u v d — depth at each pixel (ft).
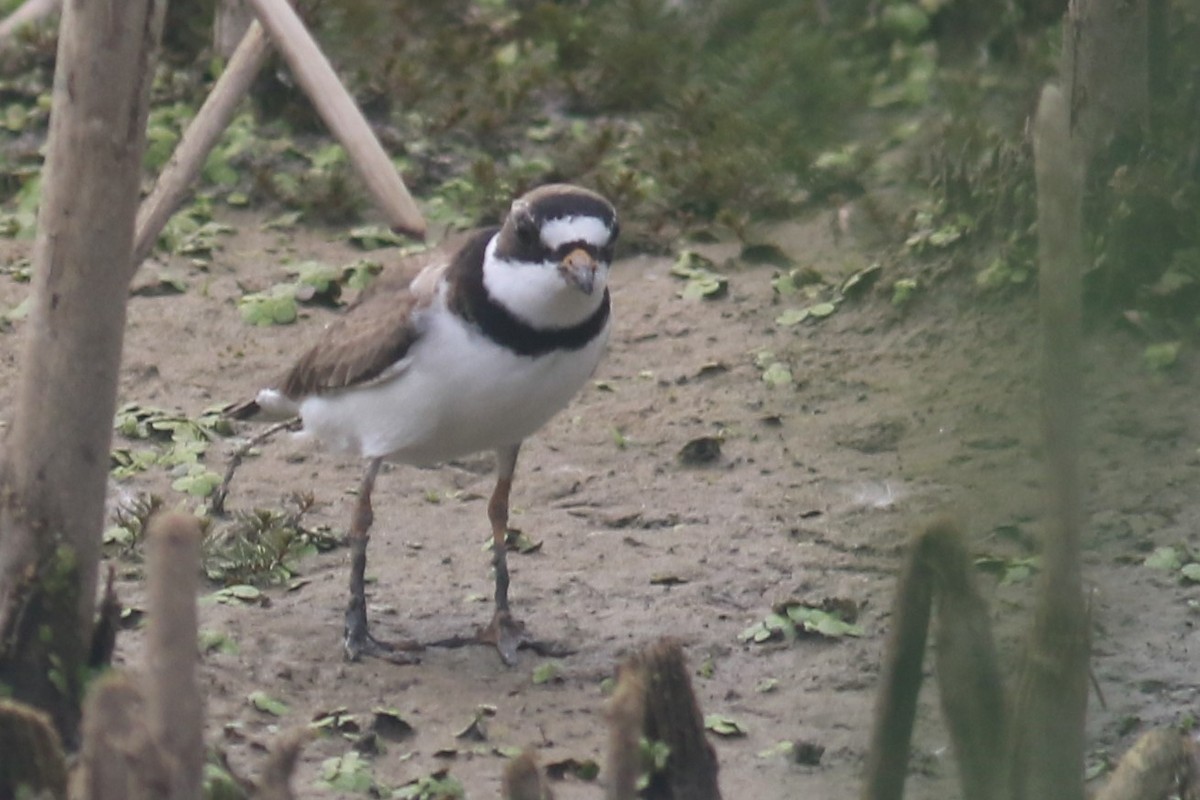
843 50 59.26
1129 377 42.88
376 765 31.32
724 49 57.72
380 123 63.52
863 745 32.17
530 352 32.30
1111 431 40.81
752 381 48.75
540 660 35.27
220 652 34.58
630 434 46.11
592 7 67.10
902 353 48.52
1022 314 44.34
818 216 57.82
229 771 25.77
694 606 37.70
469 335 32.19
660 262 56.49
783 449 44.91
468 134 63.41
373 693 33.63
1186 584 37.01
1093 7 46.03
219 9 63.62
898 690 19.66
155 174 59.62
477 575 38.99
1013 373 27.55
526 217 31.53
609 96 65.26
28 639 27.66
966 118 57.06
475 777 30.99
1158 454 40.70
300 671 34.19
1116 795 20.65
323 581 38.37
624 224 57.57
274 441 45.16
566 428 46.42
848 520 41.09
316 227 58.49
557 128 64.28
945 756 24.70
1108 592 35.37
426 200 59.88
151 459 43.42
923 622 19.34
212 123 26.48
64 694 27.91
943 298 49.78
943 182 54.49
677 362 50.03
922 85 60.85
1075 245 17.12
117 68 25.32
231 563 38.29
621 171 59.67
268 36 24.25
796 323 51.47
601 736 32.48
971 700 18.76
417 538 40.60
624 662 22.70
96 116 25.49
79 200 25.96
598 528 41.29
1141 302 44.19
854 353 49.14
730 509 42.06
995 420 24.48
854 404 46.55
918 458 39.73
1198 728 32.07
